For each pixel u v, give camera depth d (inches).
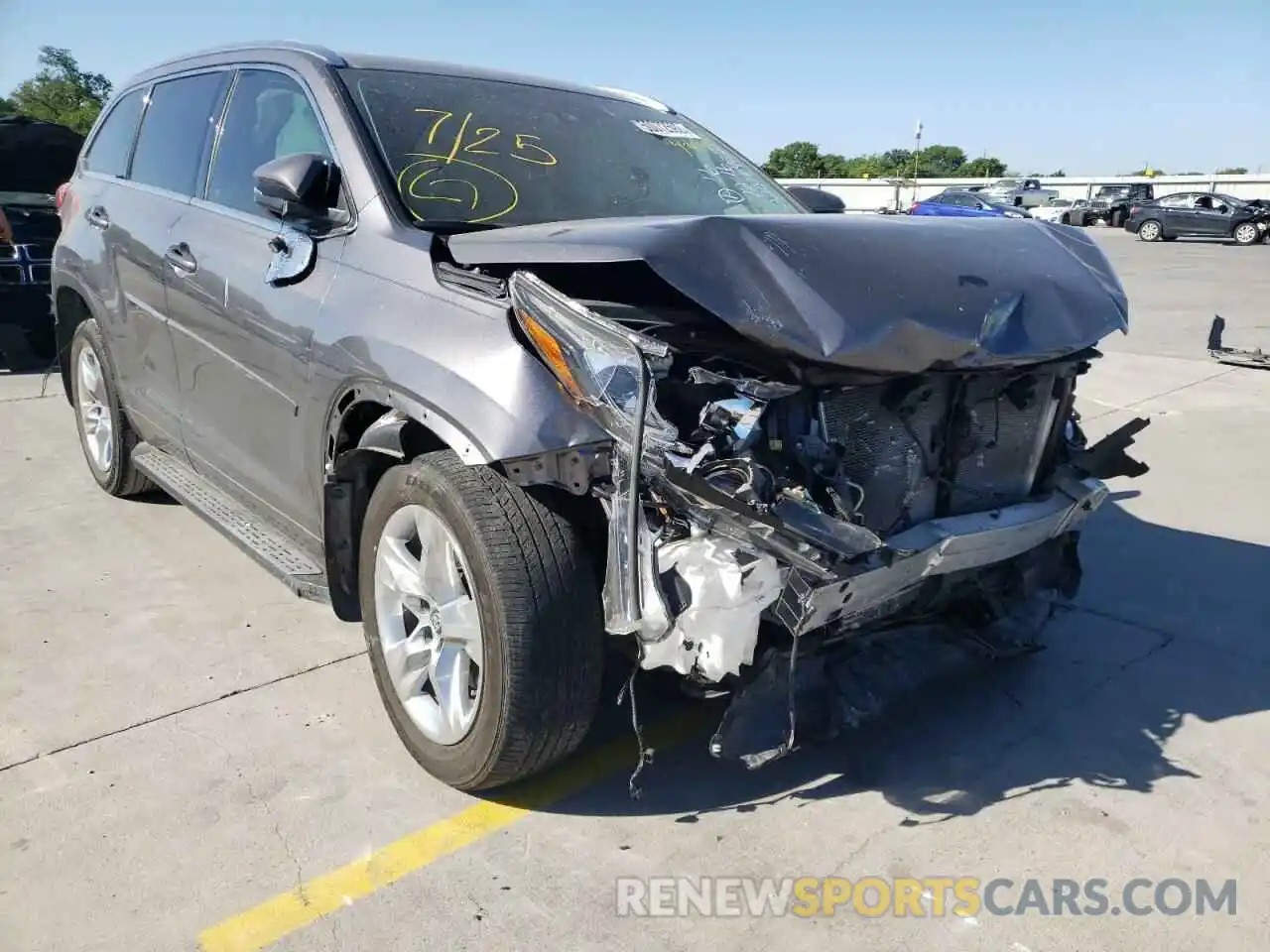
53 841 104.3
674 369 103.7
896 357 101.7
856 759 124.1
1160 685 143.8
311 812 110.3
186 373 159.5
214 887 98.5
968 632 132.6
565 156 143.1
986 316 108.3
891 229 115.3
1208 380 356.8
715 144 172.1
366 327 114.2
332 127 132.6
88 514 203.6
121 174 190.9
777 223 106.7
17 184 375.6
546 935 93.6
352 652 147.4
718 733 102.7
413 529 115.8
